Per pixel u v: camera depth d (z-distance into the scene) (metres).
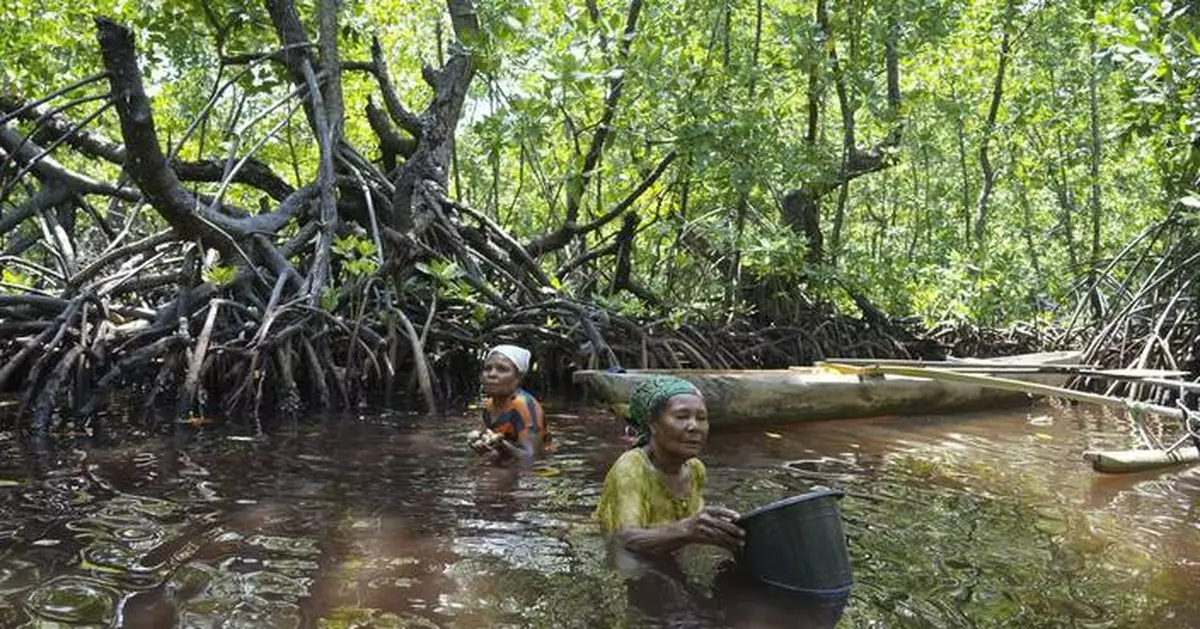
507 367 6.19
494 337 9.74
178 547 3.77
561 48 10.62
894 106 14.17
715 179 12.43
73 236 12.16
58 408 7.23
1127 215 20.02
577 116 12.85
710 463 6.05
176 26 12.11
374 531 4.07
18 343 8.02
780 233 12.26
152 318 8.65
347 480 5.12
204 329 7.70
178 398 7.47
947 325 15.55
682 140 11.33
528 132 10.94
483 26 11.59
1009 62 19.19
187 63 14.15
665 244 14.26
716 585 3.41
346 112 16.81
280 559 3.64
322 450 6.02
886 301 15.70
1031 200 24.81
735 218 13.94
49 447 5.91
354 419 7.44
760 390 7.52
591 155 12.19
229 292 8.74
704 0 13.79
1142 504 4.94
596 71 10.70
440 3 18.44
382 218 10.69
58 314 8.05
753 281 13.28
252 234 9.06
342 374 8.28
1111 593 3.44
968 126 21.73
